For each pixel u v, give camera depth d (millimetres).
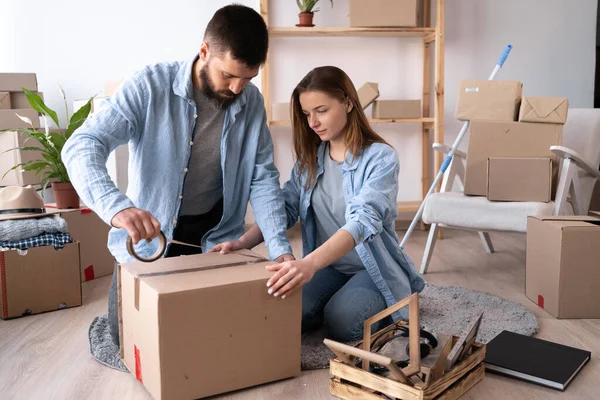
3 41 3703
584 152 3023
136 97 1645
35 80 3131
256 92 1832
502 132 2816
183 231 1837
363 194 1699
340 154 1886
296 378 1628
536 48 3992
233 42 1469
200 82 1655
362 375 1439
